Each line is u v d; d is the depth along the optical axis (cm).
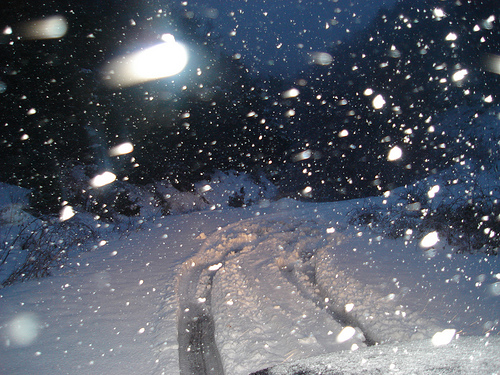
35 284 534
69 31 1248
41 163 1131
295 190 2347
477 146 1634
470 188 1146
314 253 731
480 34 1625
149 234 1040
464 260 576
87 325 394
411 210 962
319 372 231
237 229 1049
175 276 585
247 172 2692
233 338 358
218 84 2562
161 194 1838
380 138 2030
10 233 757
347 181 2052
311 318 407
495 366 203
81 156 1396
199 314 454
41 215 923
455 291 442
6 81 1026
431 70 1941
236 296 477
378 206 1141
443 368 209
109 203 1354
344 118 2345
